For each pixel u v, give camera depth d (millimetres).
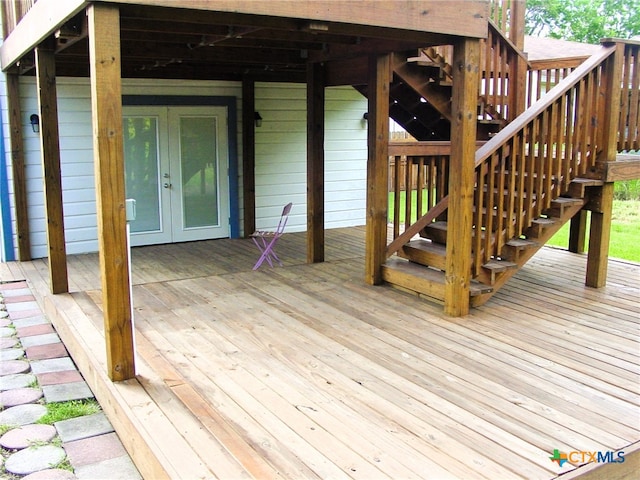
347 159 9836
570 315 4875
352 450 2734
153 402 3191
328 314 4875
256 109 8930
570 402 3279
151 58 6406
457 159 4613
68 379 4094
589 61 5324
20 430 3412
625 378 3613
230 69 8258
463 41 4422
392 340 4262
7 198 7391
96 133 3252
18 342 4809
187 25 4504
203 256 7680
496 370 3727
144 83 8008
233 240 8828
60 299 5215
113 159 3295
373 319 4746
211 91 8539
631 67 6059
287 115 9219
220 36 4859
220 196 8859
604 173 5438
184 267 7023
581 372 3701
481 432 2926
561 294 5520
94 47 3174
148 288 5730
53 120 5199
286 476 2496
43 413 3611
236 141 8836
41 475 2963
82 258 7539
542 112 5023
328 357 3930
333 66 6367
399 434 2895
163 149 8312
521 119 5000
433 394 3369
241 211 9031
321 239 6867
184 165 8508
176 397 3264
